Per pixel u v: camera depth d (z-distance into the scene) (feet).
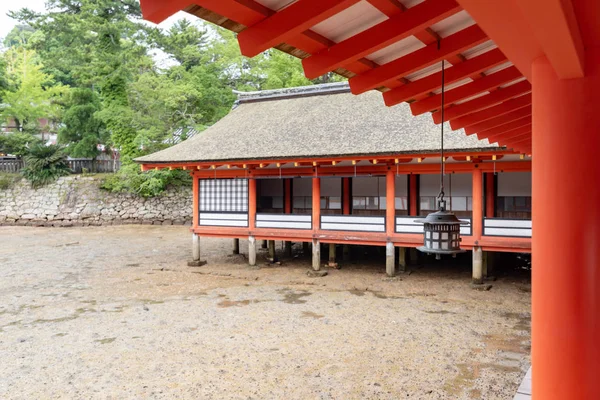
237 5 5.20
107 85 87.10
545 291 6.52
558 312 6.34
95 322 28.89
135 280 41.86
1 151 97.71
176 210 89.30
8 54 102.73
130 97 86.12
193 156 45.75
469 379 19.90
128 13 91.25
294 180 53.21
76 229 82.17
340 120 47.34
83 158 97.50
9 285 40.04
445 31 7.61
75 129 94.43
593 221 6.06
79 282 41.14
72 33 90.74
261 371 20.97
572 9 4.46
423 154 34.81
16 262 51.42
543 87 6.41
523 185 42.34
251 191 46.14
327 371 20.92
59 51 95.50
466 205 44.70
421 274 41.98
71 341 25.26
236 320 29.07
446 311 30.63
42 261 52.01
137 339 25.53
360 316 29.71
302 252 56.59
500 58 8.91
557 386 6.40
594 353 6.14
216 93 88.99
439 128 38.86
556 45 4.80
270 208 54.95
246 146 45.91
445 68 9.53
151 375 20.61
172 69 85.46
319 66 7.32
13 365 21.88
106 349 23.97
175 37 87.61
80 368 21.47
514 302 32.58
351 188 49.32
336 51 7.04
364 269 44.68
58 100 98.84
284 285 38.96
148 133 81.76
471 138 34.86
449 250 12.43
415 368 21.17
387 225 40.09
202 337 25.79
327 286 38.24
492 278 39.27
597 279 6.09
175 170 90.74
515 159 35.22
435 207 45.91
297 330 26.91
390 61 8.50
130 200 89.97
